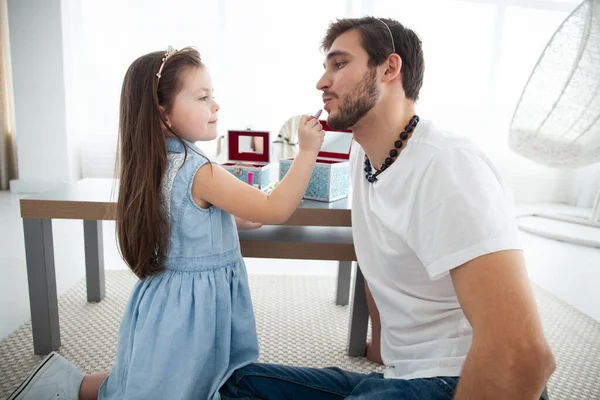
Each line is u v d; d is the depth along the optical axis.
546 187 4.14
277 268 2.36
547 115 2.79
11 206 3.28
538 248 2.83
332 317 1.78
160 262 0.98
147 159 0.95
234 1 3.76
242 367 0.99
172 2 3.76
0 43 3.68
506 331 0.59
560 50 2.70
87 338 1.53
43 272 1.37
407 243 0.81
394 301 0.90
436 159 0.77
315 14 3.79
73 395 1.12
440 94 3.91
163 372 0.93
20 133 3.69
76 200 1.24
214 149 3.90
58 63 3.62
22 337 1.52
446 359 0.79
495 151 4.04
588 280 2.29
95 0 3.77
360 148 1.07
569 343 1.63
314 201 1.32
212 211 0.99
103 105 3.99
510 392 0.58
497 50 3.85
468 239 0.67
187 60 0.98
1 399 1.19
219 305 0.99
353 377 0.99
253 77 3.89
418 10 3.78
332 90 0.87
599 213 3.41
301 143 1.04
